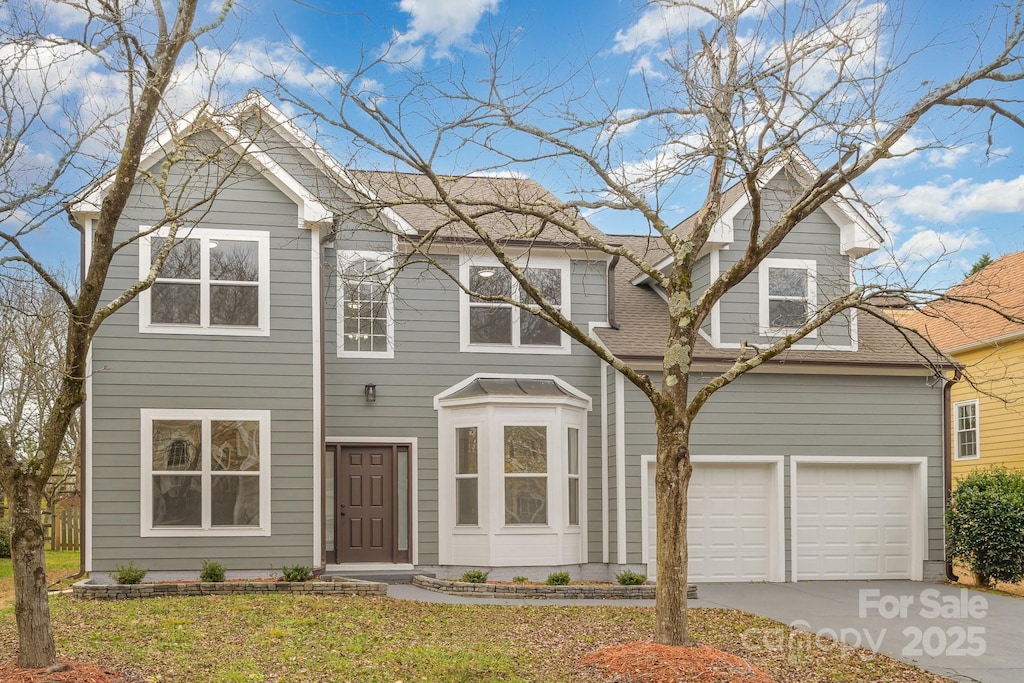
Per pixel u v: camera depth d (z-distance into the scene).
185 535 14.91
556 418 16.89
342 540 16.94
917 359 17.81
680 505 10.00
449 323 17.58
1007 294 23.23
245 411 15.28
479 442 16.83
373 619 11.95
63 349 21.03
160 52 8.75
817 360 17.47
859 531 17.81
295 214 15.71
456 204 11.16
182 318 15.21
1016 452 21.92
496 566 16.36
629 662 9.38
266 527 15.16
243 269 15.48
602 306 18.19
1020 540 16.30
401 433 17.19
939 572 17.73
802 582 17.23
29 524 8.50
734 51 10.05
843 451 17.70
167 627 11.08
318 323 15.63
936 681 9.62
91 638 10.33
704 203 10.97
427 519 17.09
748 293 18.02
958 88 9.39
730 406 17.47
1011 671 10.07
